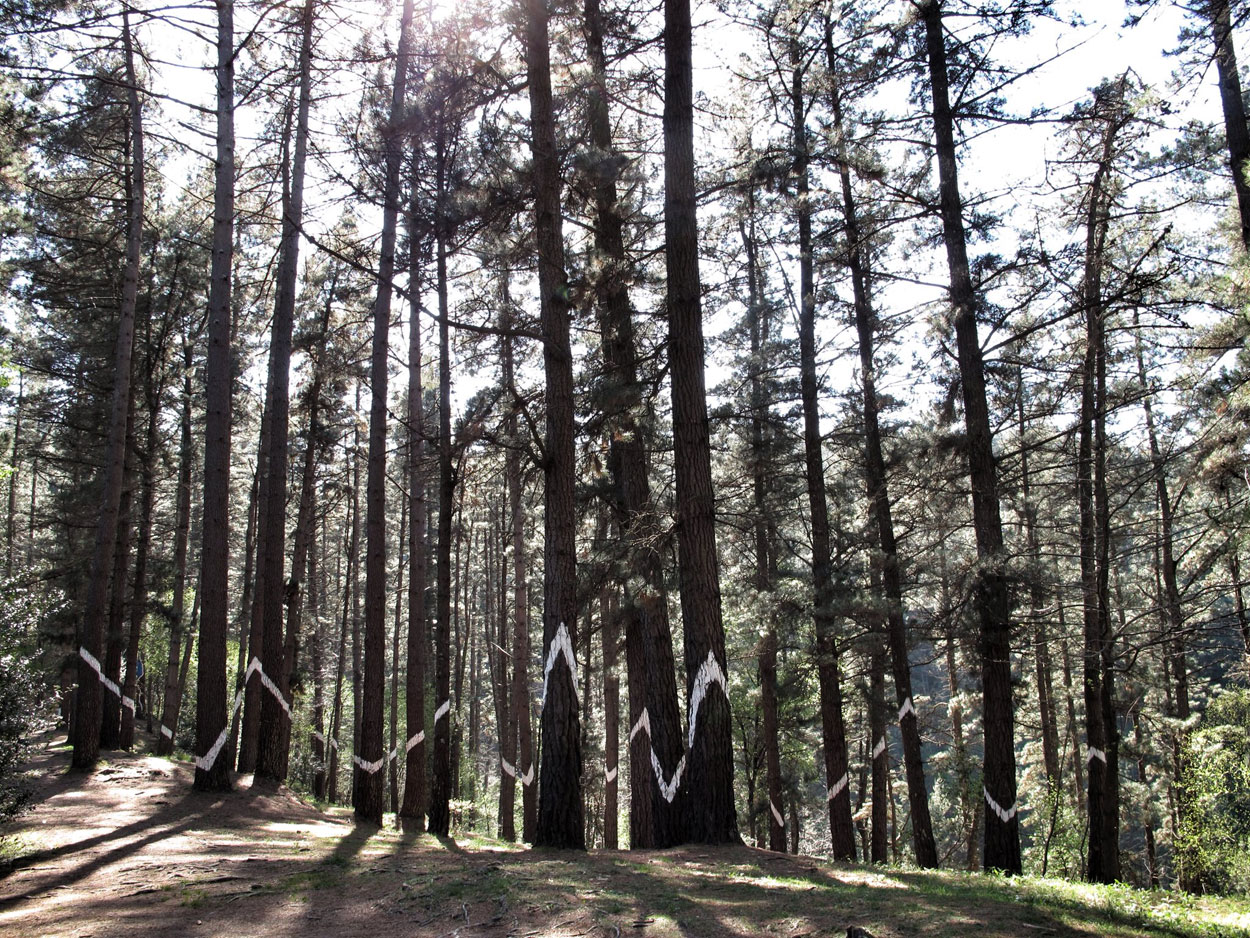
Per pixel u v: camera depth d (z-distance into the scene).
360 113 14.46
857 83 15.08
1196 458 14.05
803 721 25.33
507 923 6.34
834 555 19.12
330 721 40.44
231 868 8.89
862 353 17.67
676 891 7.41
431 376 26.28
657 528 12.09
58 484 31.22
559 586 11.34
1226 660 22.14
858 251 16.84
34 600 10.27
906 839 37.41
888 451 18.78
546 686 11.24
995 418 17.86
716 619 11.55
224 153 15.02
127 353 17.67
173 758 21.45
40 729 9.65
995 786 12.77
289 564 33.81
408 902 7.11
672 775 12.29
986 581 13.27
